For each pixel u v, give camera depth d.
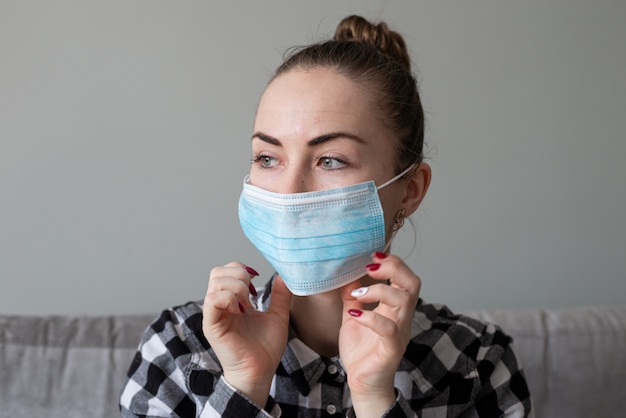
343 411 1.07
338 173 0.92
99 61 2.00
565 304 2.19
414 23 2.08
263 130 0.93
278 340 0.97
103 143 2.02
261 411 0.92
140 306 2.07
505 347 1.24
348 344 0.95
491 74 2.11
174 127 2.03
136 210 2.05
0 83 1.97
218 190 2.06
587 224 2.18
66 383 1.55
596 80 2.14
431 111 2.10
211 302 0.90
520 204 2.15
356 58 0.95
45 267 2.04
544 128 2.14
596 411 1.71
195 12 2.01
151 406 1.08
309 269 0.94
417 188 1.07
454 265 2.15
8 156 1.99
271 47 2.04
